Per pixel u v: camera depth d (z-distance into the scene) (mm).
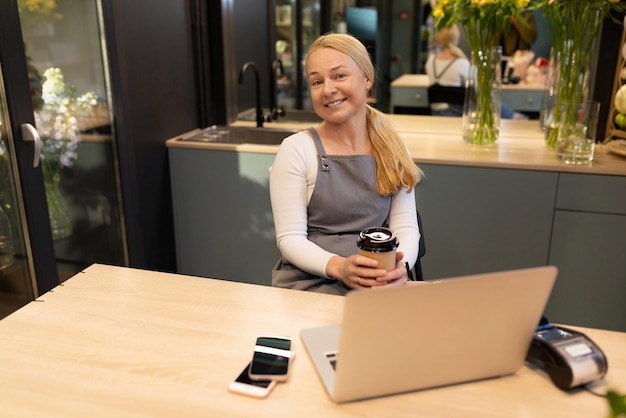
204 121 2986
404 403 896
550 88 2486
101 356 1006
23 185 1898
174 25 2670
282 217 1515
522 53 2652
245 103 3250
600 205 2186
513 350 939
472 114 2525
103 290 1260
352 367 858
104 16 2186
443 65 2695
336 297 1241
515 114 2736
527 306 898
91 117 2215
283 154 1545
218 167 2607
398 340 858
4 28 1764
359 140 1568
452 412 875
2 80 1787
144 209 2539
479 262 2387
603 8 2211
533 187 2236
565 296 2332
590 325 2342
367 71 1527
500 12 2312
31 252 1968
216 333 1087
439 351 895
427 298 837
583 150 2197
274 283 1545
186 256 2791
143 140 2488
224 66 2947
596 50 2426
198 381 940
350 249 1519
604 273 2264
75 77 2113
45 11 1939
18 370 965
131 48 2348
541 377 966
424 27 2666
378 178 1551
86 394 904
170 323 1120
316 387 933
